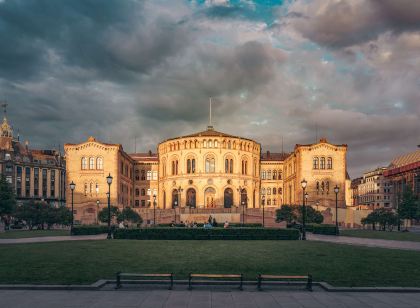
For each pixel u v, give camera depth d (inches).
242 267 1027.9
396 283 844.6
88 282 840.3
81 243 1713.8
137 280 834.8
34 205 3334.2
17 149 6171.3
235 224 3139.8
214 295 747.4
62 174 6589.6
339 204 4598.9
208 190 4825.3
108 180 2068.2
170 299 716.0
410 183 5620.1
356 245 1685.5
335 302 703.7
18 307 665.0
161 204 5270.7
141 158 5856.3
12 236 2311.8
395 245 1706.4
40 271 967.0
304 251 1397.6
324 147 4658.0
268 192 5792.3
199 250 1414.9
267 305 681.6
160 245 1610.5
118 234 2011.6
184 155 4857.3
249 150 5049.2
